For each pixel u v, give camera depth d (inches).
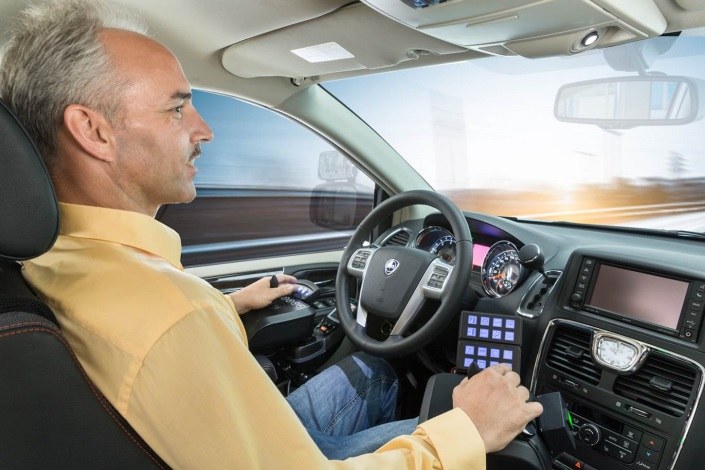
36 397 18.9
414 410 69.3
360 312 60.9
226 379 21.9
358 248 65.1
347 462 24.7
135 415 20.5
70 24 23.8
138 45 25.0
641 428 45.1
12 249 20.4
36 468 19.4
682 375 43.9
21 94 23.5
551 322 53.0
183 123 27.0
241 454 21.4
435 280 56.1
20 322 18.7
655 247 60.3
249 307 58.2
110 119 24.1
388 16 40.9
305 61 57.6
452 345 64.8
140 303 21.4
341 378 56.9
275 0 44.1
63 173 24.5
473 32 41.4
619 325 47.8
